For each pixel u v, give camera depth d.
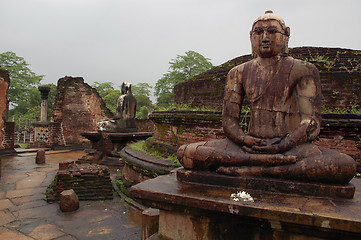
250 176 3.03
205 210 2.75
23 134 23.02
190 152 3.31
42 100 16.88
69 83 15.96
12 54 34.50
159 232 3.12
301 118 3.10
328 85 6.91
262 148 3.04
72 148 15.19
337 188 2.68
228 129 3.38
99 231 4.51
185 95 9.59
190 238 2.91
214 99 8.45
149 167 5.90
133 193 3.07
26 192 6.55
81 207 5.60
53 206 5.62
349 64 7.20
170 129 7.00
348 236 2.20
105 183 6.25
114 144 10.99
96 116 16.77
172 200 2.83
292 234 2.46
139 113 29.78
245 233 2.64
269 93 3.22
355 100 6.61
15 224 4.73
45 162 10.80
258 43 3.23
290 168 2.85
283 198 2.70
